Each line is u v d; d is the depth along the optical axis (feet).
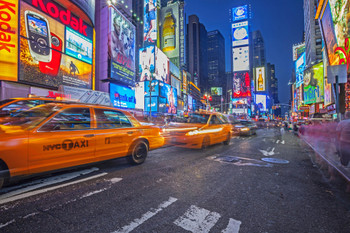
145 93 145.18
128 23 103.35
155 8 206.80
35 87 53.93
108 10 90.27
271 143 35.50
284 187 11.99
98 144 13.14
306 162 19.38
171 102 168.45
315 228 7.43
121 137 14.93
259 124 129.90
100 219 7.70
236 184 12.38
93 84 77.15
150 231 6.98
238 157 21.27
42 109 11.68
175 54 225.56
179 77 213.25
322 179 13.73
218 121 29.43
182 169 15.57
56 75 60.39
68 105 12.37
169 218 7.95
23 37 50.57
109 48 88.94
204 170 15.47
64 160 11.23
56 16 61.21
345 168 16.89
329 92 86.94
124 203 9.21
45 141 10.43
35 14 54.08
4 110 12.40
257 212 8.66
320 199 10.22
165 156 20.79
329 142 37.55
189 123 27.07
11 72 47.83
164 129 23.91
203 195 10.45
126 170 14.93
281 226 7.52
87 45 74.33
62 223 7.29
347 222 7.91
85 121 12.93
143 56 149.38
